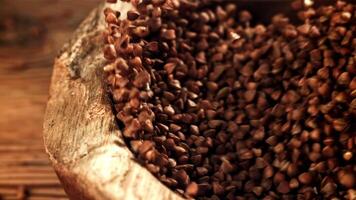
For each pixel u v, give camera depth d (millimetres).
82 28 278
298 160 256
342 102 254
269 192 258
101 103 246
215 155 269
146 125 241
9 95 400
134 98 239
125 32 256
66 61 265
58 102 252
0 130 379
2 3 468
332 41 266
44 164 361
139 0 265
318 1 293
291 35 289
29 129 380
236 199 257
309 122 256
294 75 281
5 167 360
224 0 312
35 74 415
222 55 295
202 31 299
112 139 233
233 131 276
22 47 435
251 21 320
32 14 461
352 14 265
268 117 274
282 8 313
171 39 275
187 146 258
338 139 252
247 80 289
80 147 233
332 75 261
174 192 224
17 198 345
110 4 278
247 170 266
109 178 219
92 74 257
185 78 283
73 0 471
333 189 246
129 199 213
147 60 261
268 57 293
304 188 252
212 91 287
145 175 220
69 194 239
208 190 253
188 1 296
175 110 267
